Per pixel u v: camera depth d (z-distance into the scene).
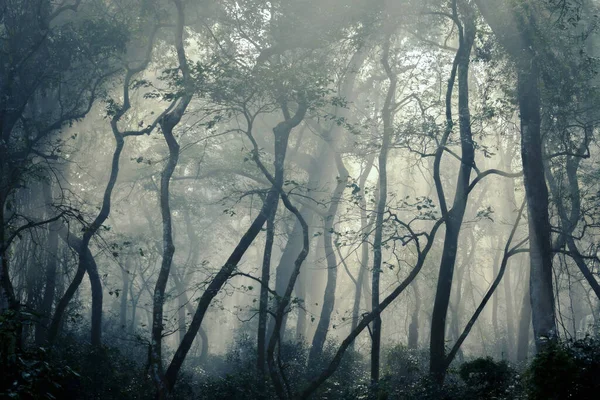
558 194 26.28
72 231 32.81
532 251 22.17
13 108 25.16
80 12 31.08
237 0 26.27
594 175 27.44
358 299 36.28
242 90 21.67
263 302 23.97
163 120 22.23
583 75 23.94
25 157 25.42
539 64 23.44
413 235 21.84
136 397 21.39
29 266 29.52
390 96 28.16
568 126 24.92
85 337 32.53
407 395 20.27
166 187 21.64
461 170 23.95
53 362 19.12
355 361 32.38
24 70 26.92
